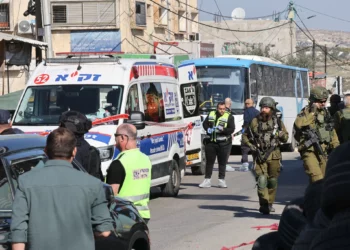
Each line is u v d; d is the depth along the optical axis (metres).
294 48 91.69
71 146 5.59
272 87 34.66
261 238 5.00
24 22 43.31
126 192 8.52
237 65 30.91
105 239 6.56
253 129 13.45
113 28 47.97
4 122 10.61
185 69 20.44
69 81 14.70
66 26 47.88
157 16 53.69
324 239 3.56
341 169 3.65
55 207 5.38
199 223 13.20
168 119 16.64
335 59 124.69
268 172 13.59
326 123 12.46
